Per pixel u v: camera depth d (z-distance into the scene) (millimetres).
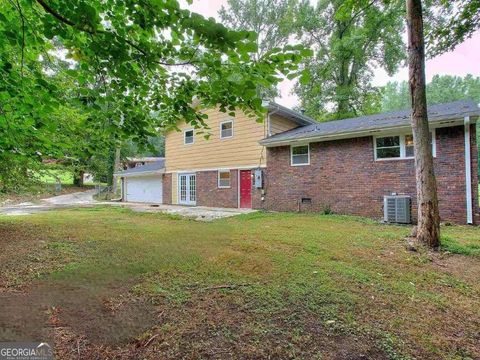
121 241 5863
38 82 2740
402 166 9352
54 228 7504
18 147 4594
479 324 2758
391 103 49094
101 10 2311
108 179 26750
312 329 2521
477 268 4395
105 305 2885
